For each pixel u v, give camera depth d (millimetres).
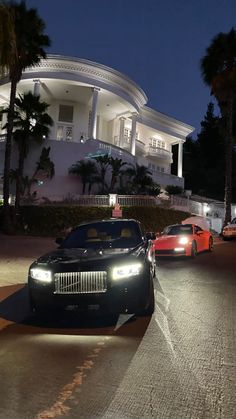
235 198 53656
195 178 61656
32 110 28391
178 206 30578
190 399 3572
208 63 30000
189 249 14289
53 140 32125
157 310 6906
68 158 32281
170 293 8398
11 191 30672
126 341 5250
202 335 5477
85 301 5793
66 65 34750
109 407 3434
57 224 26125
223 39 29219
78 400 3570
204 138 63969
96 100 35844
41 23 25250
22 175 29672
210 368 4293
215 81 29000
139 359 4578
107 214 26562
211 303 7422
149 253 7090
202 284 9461
